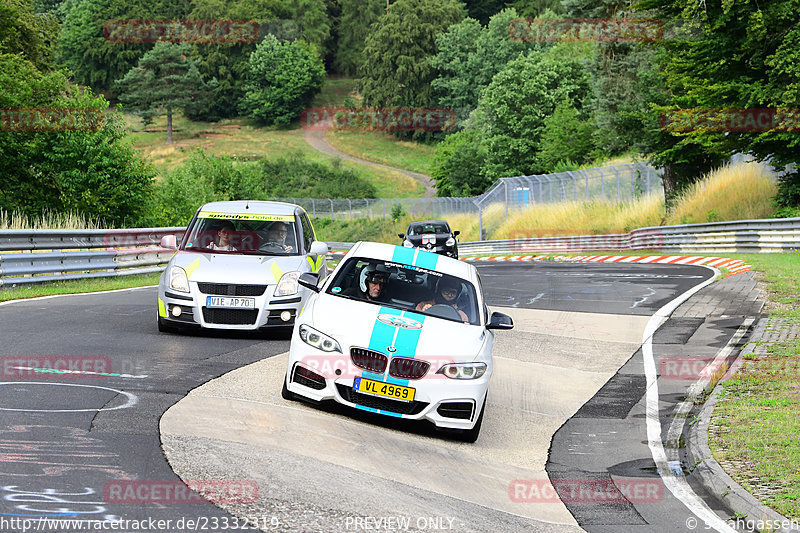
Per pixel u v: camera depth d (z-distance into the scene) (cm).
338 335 870
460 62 16338
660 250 4162
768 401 985
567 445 880
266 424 804
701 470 755
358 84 18525
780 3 3022
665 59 3425
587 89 9606
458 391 848
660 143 4444
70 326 1300
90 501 562
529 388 1141
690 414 998
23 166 3581
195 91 18100
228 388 939
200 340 1234
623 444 882
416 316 917
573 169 7412
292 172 14575
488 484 724
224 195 6284
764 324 1518
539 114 9550
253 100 18625
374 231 8831
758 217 3822
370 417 881
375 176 14975
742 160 4412
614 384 1177
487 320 976
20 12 5541
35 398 823
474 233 6894
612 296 2088
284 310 1254
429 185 14575
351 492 644
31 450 659
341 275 996
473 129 11356
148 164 3794
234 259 1300
